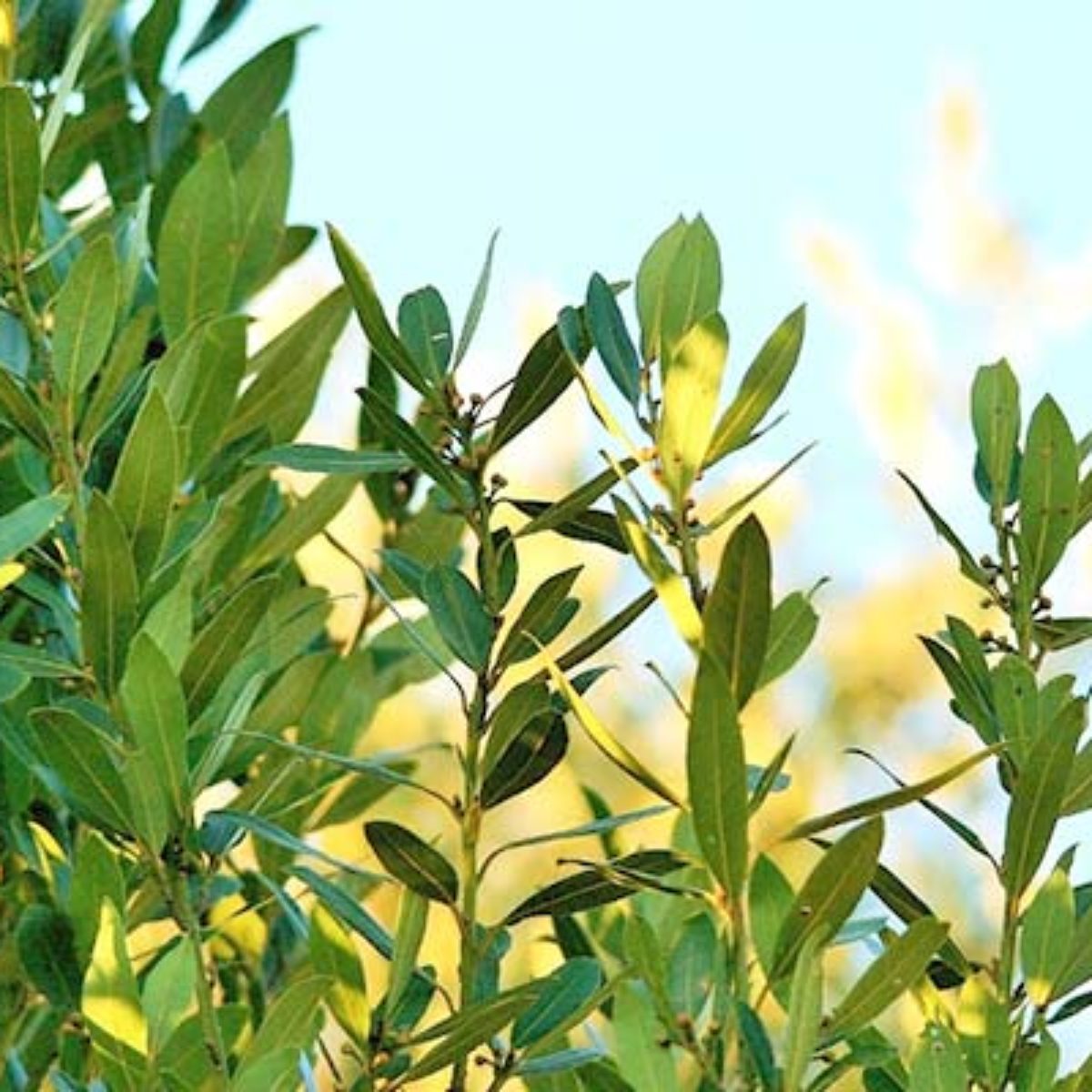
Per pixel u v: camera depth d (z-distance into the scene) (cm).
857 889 219
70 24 353
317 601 319
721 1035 225
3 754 296
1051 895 239
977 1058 238
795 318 238
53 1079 247
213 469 310
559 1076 256
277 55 365
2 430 305
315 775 331
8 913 299
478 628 251
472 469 253
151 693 245
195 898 271
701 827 214
